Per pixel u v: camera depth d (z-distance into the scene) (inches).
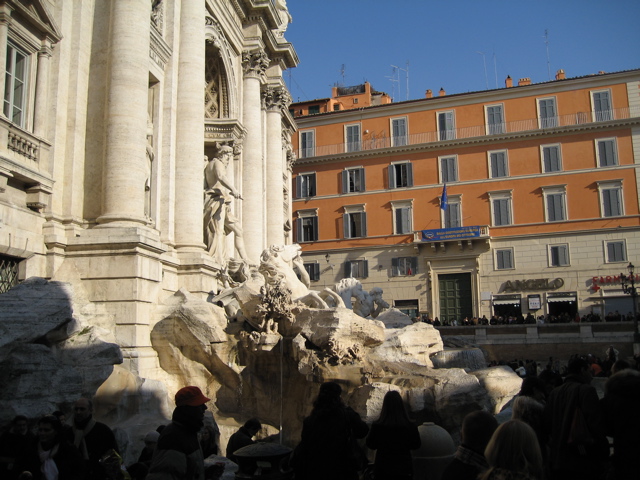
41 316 446.0
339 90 2397.9
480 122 1749.5
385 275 1754.4
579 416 211.8
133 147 598.2
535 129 1668.3
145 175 653.9
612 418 212.7
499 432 170.6
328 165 1860.2
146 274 574.2
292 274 661.3
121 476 252.7
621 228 1577.3
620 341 1235.9
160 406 516.7
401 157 1795.0
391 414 240.2
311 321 539.5
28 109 561.6
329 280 1808.6
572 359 242.1
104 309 550.6
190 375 577.9
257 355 568.7
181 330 573.6
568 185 1633.9
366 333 518.9
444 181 1740.9
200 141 774.5
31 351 413.4
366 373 482.3
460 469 193.6
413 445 237.1
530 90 1712.6
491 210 1686.8
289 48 1234.0
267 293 575.2
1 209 508.1
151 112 737.0
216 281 756.6
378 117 1845.5
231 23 1003.3
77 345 473.1
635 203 1582.2
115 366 504.7
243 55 1066.1
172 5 779.4
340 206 1831.9
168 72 759.1
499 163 1701.5
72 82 605.0
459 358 580.7
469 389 411.2
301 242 1851.6
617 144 1614.2
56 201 577.9
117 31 612.7
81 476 231.6
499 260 1654.8
